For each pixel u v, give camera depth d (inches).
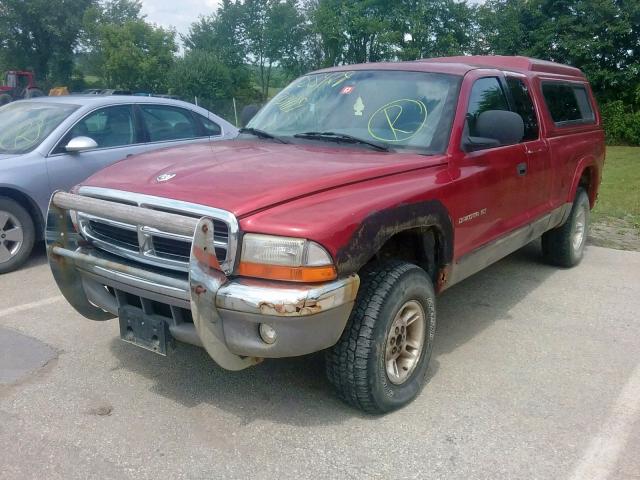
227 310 116.0
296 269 114.0
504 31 1138.7
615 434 132.5
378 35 1502.2
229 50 2225.6
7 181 233.3
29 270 241.0
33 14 2036.2
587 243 306.3
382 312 129.1
